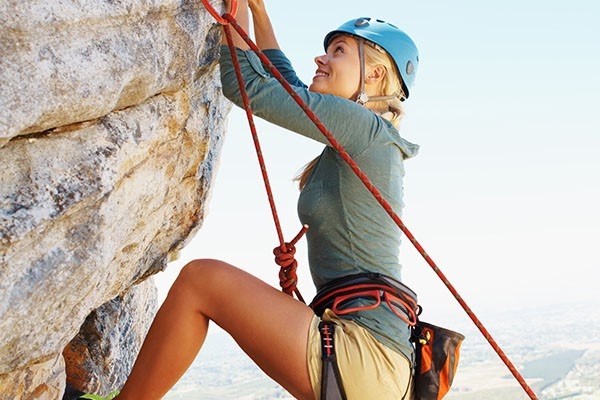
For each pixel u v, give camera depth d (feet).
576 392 508.12
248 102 10.69
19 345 8.57
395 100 11.82
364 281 10.14
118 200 9.76
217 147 14.16
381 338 9.72
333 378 9.50
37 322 8.63
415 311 10.46
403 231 10.00
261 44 13.14
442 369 10.24
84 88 8.44
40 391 11.05
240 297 9.77
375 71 11.75
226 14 10.39
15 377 9.56
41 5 7.84
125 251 11.34
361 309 9.82
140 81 9.57
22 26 7.66
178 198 12.95
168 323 9.96
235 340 10.02
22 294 8.05
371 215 10.46
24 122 7.77
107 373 16.63
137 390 10.05
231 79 10.88
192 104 11.66
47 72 7.95
